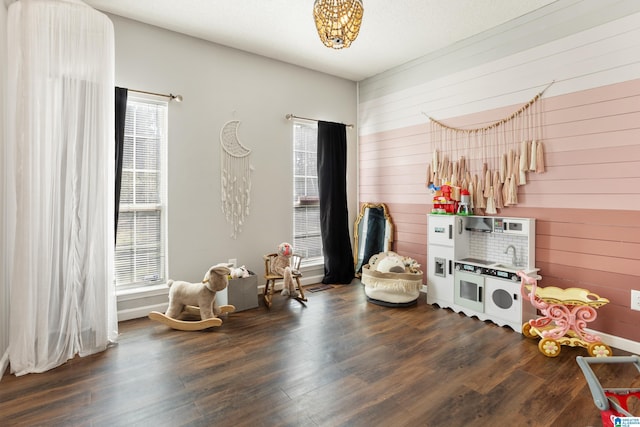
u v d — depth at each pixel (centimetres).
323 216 451
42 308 228
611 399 143
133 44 323
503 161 331
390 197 456
